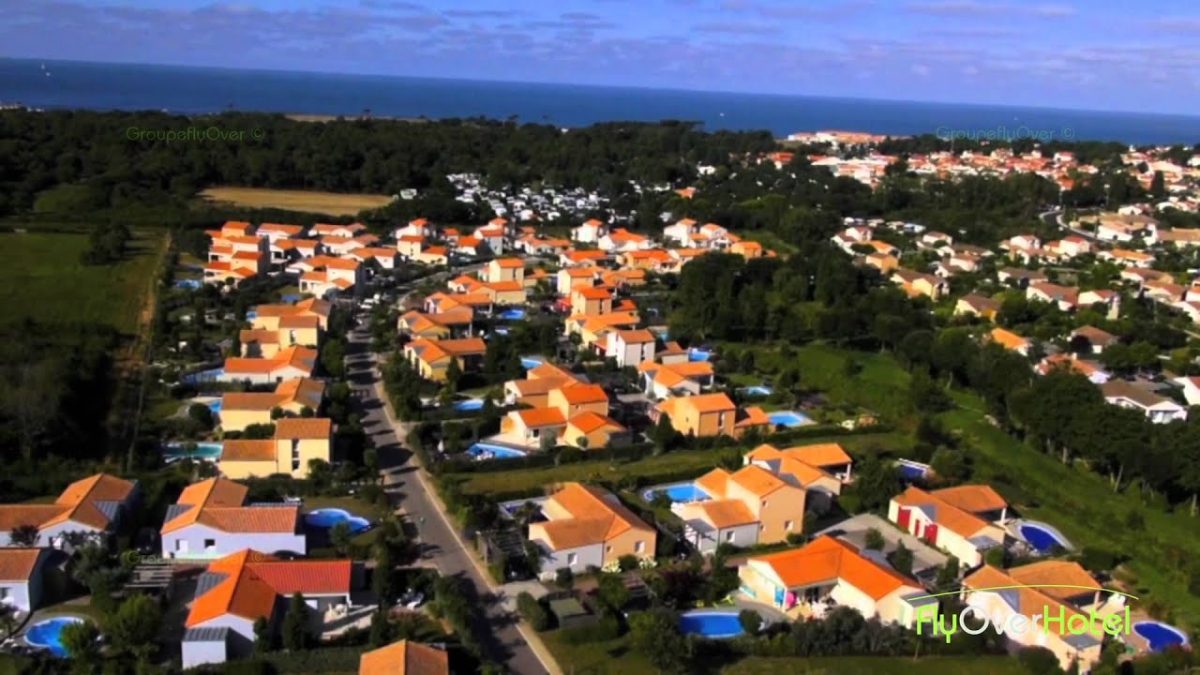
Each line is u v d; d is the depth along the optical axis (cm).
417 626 6838
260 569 7025
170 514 7925
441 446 10231
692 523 8394
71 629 6178
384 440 10494
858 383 12900
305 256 18800
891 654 6869
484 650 6638
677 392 12094
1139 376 13750
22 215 19650
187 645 6259
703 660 6669
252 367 11925
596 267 18788
